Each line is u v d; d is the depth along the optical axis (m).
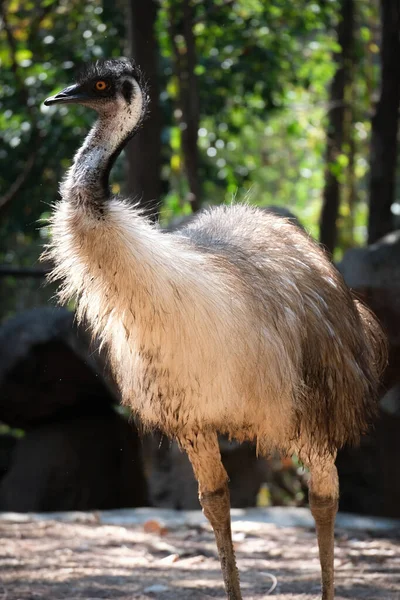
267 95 19.17
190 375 6.57
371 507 15.53
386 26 18.36
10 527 11.49
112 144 6.56
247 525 11.73
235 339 6.61
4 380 17.05
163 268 6.41
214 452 7.20
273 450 7.55
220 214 7.89
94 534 11.21
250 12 19.69
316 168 25.70
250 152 27.61
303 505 19.44
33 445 17.80
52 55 19.09
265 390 6.82
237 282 6.79
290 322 7.03
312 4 19.44
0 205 18.53
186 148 17.47
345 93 23.20
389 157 18.55
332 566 7.53
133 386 7.10
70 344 16.09
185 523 11.80
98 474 17.62
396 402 14.69
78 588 8.77
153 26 15.98
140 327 6.50
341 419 7.45
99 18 18.36
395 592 8.61
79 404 17.83
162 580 9.12
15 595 8.48
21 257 24.44
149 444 16.12
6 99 18.91
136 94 6.65
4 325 17.38
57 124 18.39
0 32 20.84
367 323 8.34
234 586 7.30
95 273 6.45
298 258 7.52
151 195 16.00
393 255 13.07
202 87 19.17
